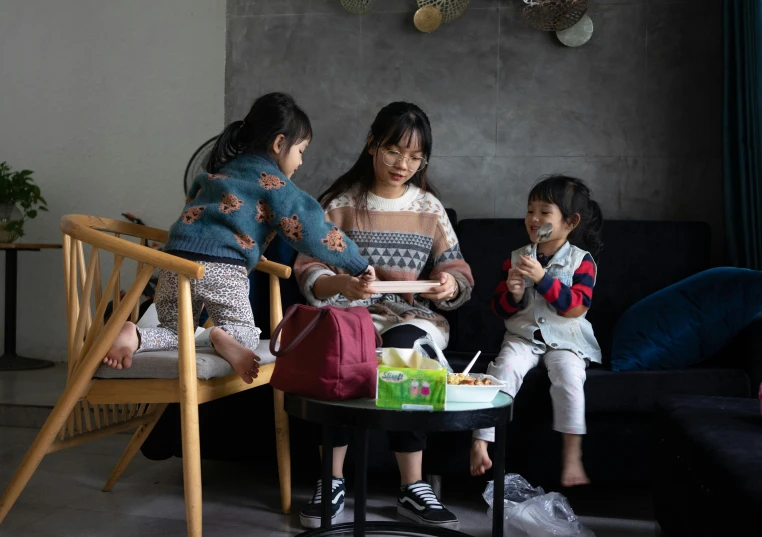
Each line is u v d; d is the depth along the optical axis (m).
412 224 2.06
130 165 3.47
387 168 1.98
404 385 1.24
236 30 2.96
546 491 2.05
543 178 2.73
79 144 3.52
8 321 3.47
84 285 1.54
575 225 2.09
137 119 3.46
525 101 2.78
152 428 1.92
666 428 1.43
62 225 1.50
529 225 2.09
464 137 2.81
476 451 1.82
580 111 2.75
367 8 2.82
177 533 1.67
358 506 1.25
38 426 2.68
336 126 2.89
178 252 1.64
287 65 2.92
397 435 1.77
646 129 2.72
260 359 1.60
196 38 3.40
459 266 2.05
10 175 3.44
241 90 2.96
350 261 1.70
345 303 1.98
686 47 2.70
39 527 1.69
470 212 2.81
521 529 1.69
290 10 2.92
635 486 2.11
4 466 2.19
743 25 2.45
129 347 1.45
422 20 2.78
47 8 3.54
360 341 1.30
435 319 2.00
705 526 1.11
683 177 2.70
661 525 1.48
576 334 2.00
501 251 2.43
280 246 2.23
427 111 2.84
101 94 3.49
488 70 2.80
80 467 2.21
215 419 2.01
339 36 2.89
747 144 2.43
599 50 2.74
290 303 2.19
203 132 3.40
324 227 1.70
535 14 2.63
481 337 2.41
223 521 1.77
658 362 1.92
